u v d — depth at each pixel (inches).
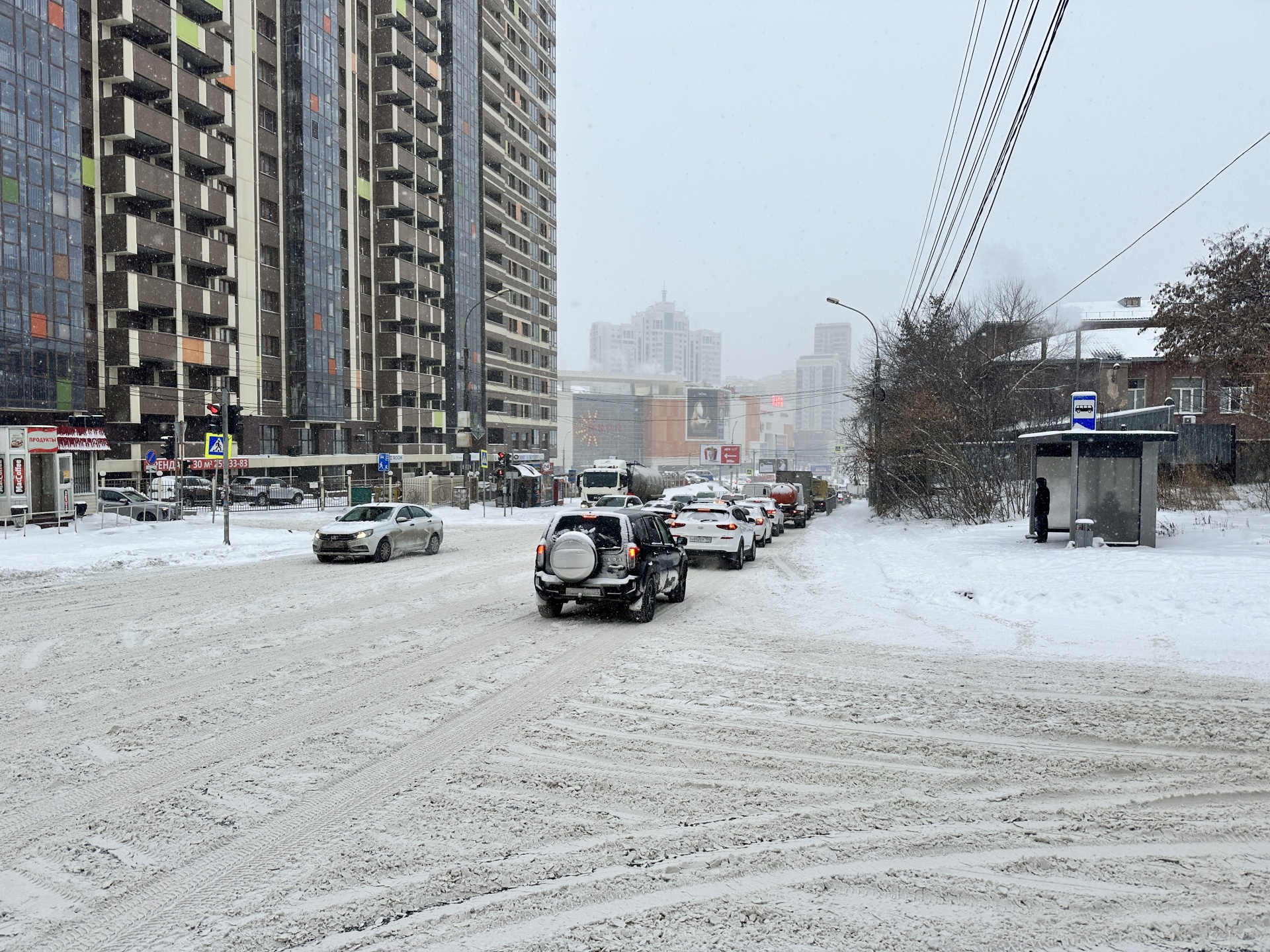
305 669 334.6
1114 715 265.7
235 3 2018.9
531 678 321.7
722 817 189.2
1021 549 688.4
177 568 724.7
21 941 138.6
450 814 190.7
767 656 362.0
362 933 141.4
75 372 1530.5
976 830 181.5
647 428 6879.9
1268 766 220.5
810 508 1731.1
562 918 146.0
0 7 1401.3
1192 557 568.7
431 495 1982.0
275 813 191.0
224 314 1891.0
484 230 3245.6
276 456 2084.2
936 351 1406.3
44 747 235.9
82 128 1615.4
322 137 2273.6
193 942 138.6
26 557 750.5
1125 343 1866.4
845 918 145.7
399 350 2591.0
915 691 300.4
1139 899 151.7
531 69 3713.1
